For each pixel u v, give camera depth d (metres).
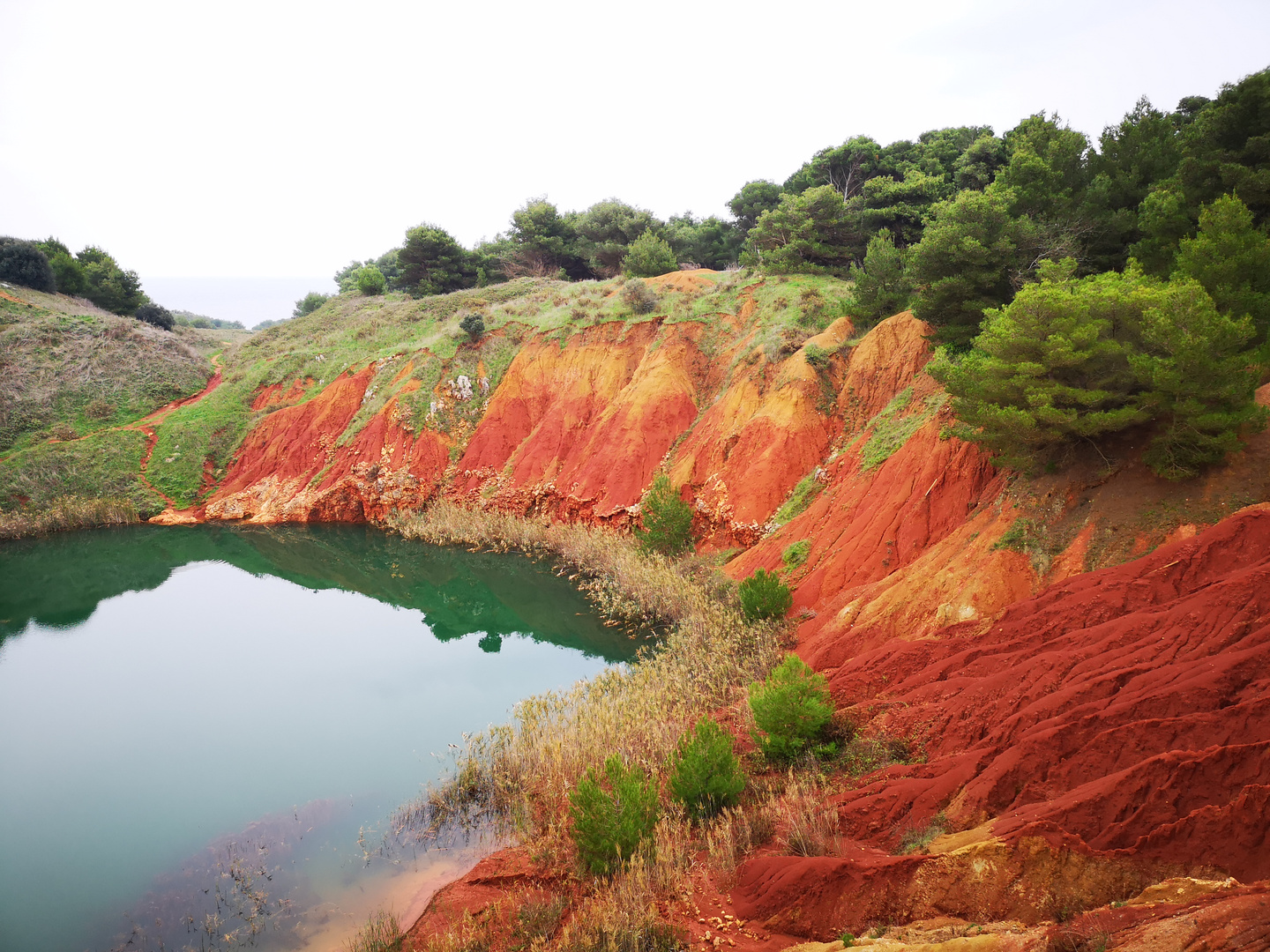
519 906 11.81
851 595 20.48
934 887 8.90
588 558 33.28
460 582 33.47
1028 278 23.27
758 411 33.69
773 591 21.88
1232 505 13.76
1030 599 15.04
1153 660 11.07
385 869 14.03
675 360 41.38
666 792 14.34
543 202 71.19
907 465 22.88
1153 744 9.30
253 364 59.75
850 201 49.06
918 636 16.61
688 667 20.03
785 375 34.03
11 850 15.04
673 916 10.70
